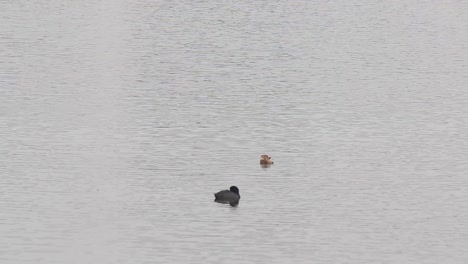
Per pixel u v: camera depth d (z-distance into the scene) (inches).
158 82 3599.9
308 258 1806.1
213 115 3031.5
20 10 5634.8
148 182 2274.9
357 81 3656.5
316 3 6033.5
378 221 2016.5
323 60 4126.5
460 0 6259.8
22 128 2805.1
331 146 2642.7
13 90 3403.1
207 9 5733.3
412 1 6190.9
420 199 2169.0
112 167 2396.7
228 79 3673.7
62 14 5502.0
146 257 1800.0
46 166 2394.2
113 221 1993.1
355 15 5561.0
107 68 3890.3
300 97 3336.6
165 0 6092.5
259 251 1835.6
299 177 2332.7
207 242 1878.7
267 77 3718.0
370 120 2974.9
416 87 3540.8
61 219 1998.0
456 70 3909.9
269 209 2082.9
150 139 2699.3
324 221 2010.3
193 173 2358.5
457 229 1973.4
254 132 2802.7
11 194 2159.2
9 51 4266.7
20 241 1867.6
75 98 3277.6
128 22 5226.4
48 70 3826.3
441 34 4913.9
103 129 2807.6
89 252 1819.6
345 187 2255.2
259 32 4911.4
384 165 2448.3
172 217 2023.9
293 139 2719.0
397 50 4411.9
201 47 4439.0
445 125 2910.9
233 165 2436.0
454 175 2362.2
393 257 1819.6
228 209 2079.2
